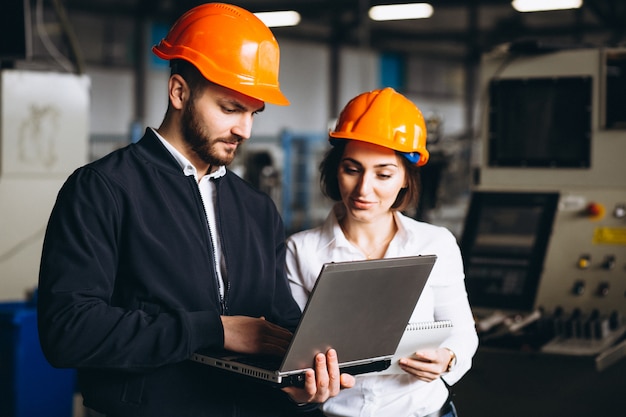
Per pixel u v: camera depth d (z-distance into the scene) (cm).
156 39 1177
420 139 164
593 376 235
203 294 136
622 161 264
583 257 265
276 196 692
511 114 282
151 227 133
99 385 134
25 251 363
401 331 135
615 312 252
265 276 148
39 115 364
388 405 160
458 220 785
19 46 359
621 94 266
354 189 161
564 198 271
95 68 1088
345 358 129
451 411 168
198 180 144
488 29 1380
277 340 130
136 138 730
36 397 306
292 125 1374
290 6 974
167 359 125
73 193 129
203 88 134
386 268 121
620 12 859
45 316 124
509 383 244
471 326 167
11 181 358
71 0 1016
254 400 141
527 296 263
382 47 1480
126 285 133
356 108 164
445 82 1714
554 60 274
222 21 137
